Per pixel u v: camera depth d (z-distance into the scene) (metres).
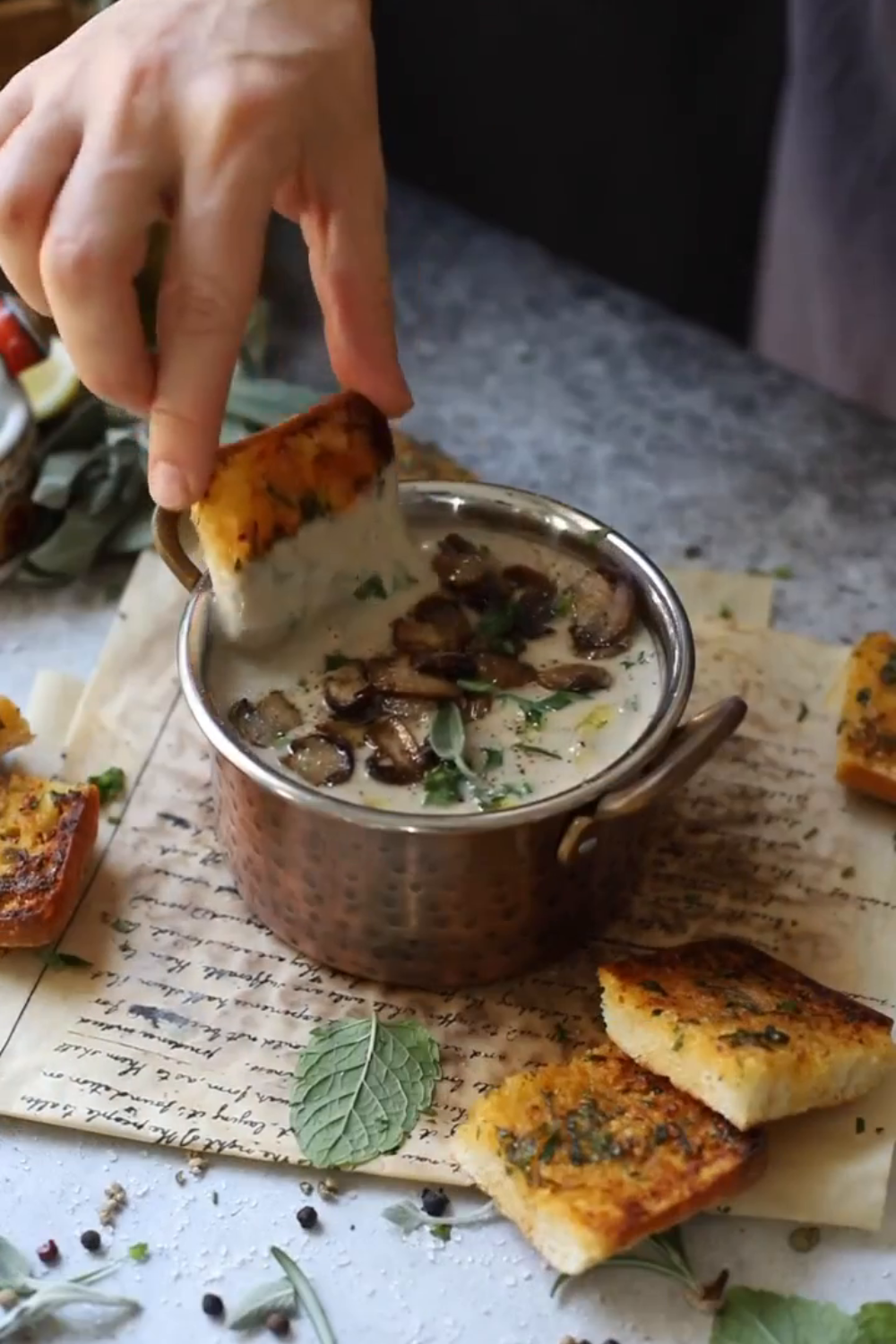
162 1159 0.54
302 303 0.85
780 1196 0.53
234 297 0.52
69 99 0.52
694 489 0.76
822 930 0.60
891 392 0.83
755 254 0.93
